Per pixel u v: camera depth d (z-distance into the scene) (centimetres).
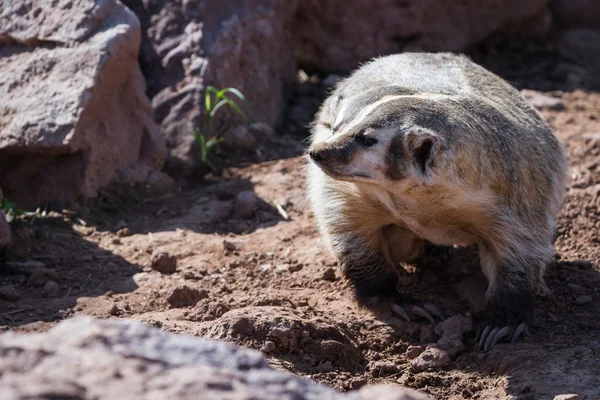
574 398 757
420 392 870
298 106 1678
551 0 2080
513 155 952
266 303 998
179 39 1491
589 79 1878
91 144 1273
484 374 890
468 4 1875
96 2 1302
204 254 1161
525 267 959
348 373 894
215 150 1455
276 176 1391
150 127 1374
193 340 528
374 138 860
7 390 431
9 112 1267
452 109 905
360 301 1026
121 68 1298
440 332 966
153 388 455
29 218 1227
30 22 1320
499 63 1930
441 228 960
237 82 1528
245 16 1548
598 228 1218
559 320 1010
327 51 1819
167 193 1352
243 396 461
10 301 1005
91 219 1249
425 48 1845
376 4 1800
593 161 1417
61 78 1272
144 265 1122
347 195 980
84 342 506
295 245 1193
